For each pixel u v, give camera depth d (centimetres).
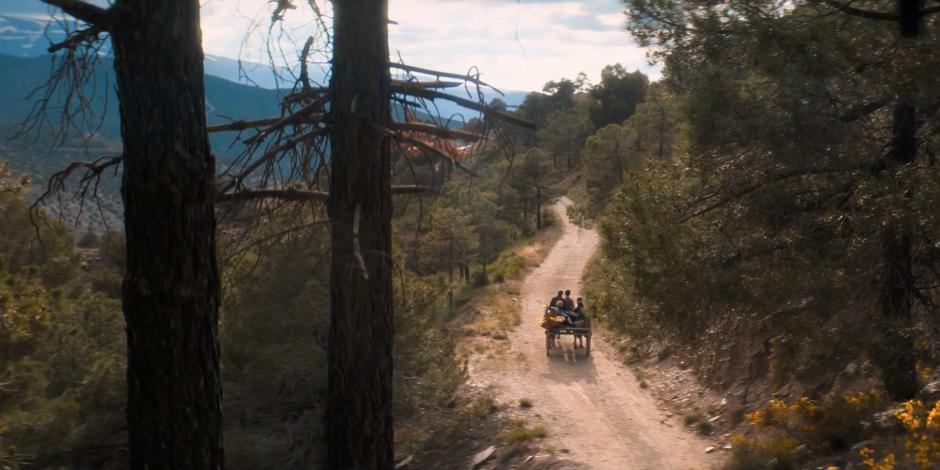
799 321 1076
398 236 1553
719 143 1089
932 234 1033
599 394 1898
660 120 5925
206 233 523
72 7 475
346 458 780
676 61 1159
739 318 1216
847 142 1045
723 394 1638
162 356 508
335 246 756
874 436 980
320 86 745
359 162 736
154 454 516
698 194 1241
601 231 1324
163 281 503
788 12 1098
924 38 1002
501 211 7088
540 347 2500
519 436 1572
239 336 1366
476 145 713
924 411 917
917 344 1029
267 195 716
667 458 1395
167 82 494
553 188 7662
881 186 966
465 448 1609
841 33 1049
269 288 1335
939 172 940
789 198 1137
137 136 495
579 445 1512
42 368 1081
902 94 978
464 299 4166
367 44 726
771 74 999
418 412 1600
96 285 1970
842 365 1023
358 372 767
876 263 1059
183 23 500
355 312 759
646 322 1256
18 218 1462
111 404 1157
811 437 1086
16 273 1138
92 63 514
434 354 1602
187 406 518
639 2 1149
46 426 1011
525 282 4334
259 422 1337
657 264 1185
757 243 1125
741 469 1103
